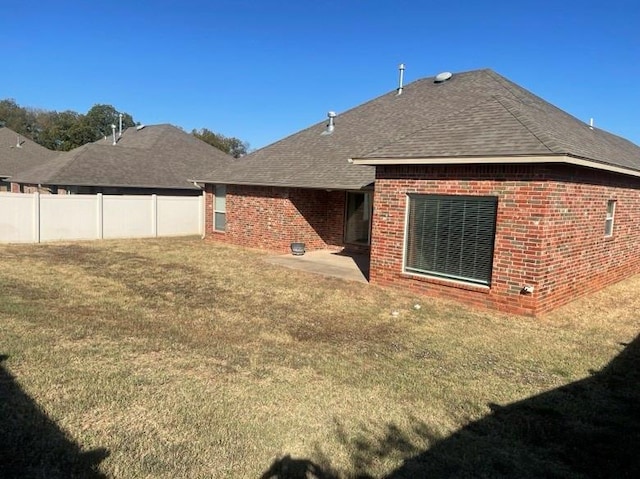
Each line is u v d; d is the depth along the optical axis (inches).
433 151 378.6
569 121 552.1
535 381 225.9
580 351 271.6
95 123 2331.4
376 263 435.5
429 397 202.7
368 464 151.2
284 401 191.5
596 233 421.1
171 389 196.7
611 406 201.5
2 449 147.4
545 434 175.6
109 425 165.5
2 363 215.2
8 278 416.8
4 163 1227.2
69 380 200.5
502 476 147.9
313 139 745.6
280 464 148.3
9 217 667.4
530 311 339.3
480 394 208.4
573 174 361.7
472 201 368.2
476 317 336.8
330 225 689.0
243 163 770.8
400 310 350.9
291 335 284.2
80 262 520.4
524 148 331.9
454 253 382.3
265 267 523.8
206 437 161.0
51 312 308.2
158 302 351.3
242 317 318.7
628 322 338.0
